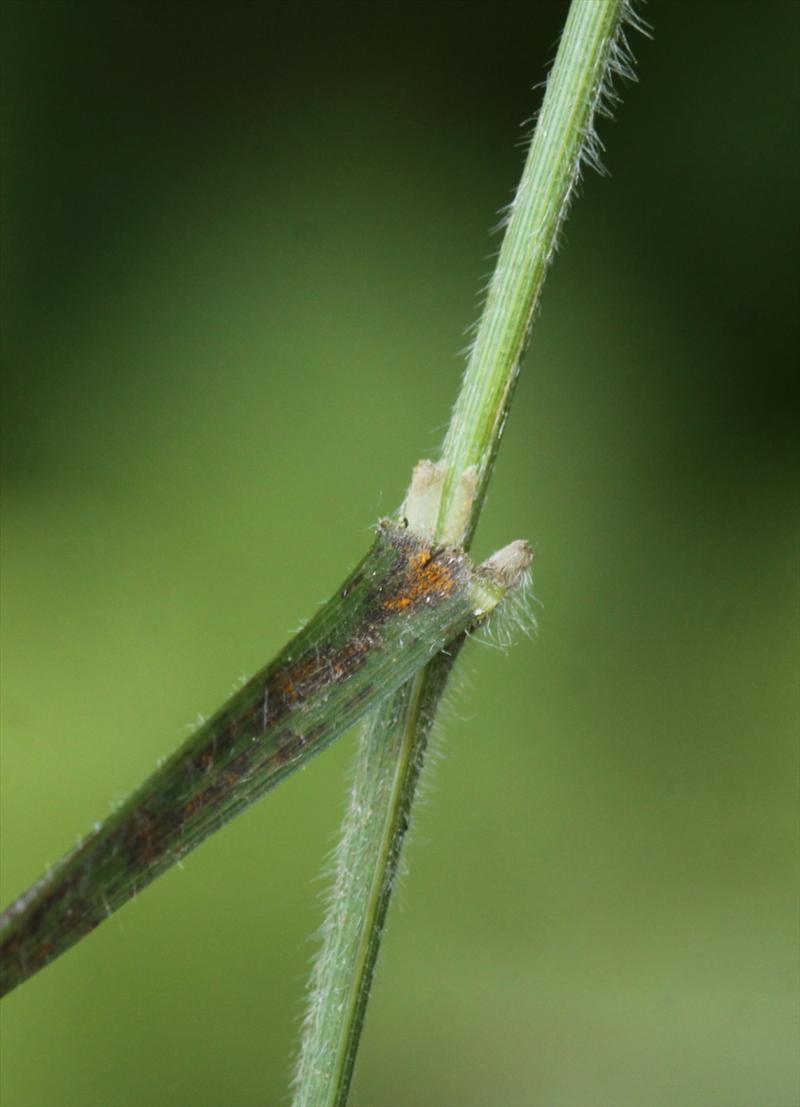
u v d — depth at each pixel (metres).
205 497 0.41
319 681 0.18
